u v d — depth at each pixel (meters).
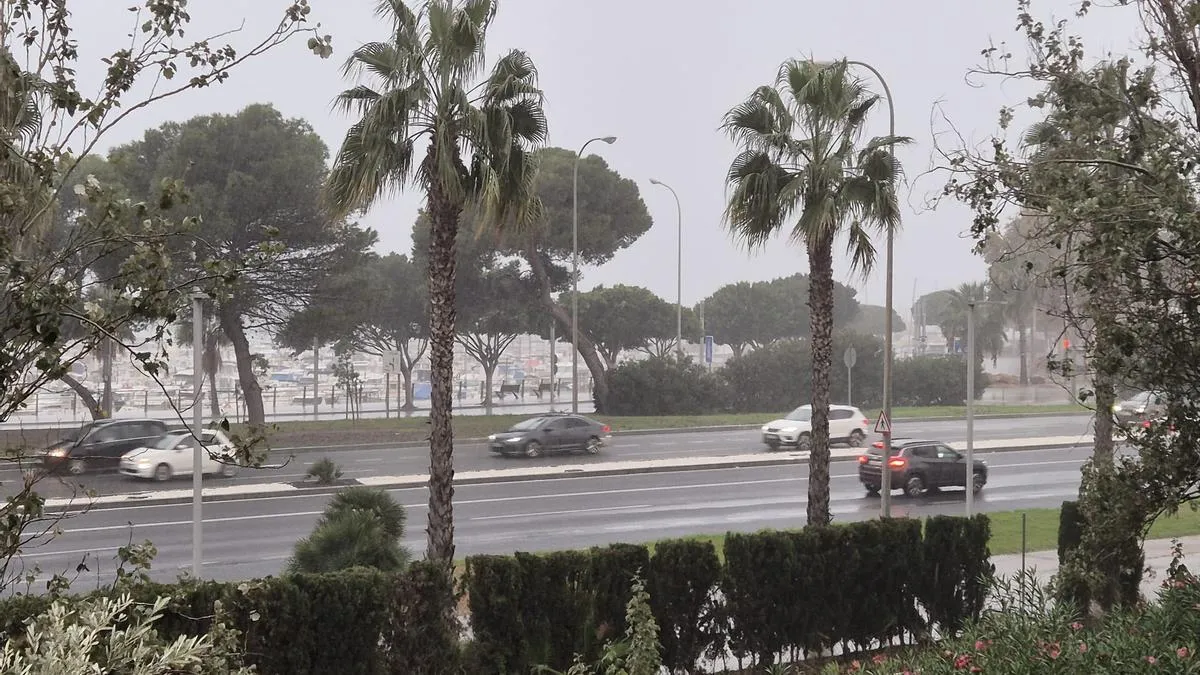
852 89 18.81
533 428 34.78
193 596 9.81
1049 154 11.16
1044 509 25.88
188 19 6.37
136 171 36.97
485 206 15.36
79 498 25.03
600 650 11.90
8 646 4.91
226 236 36.59
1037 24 11.93
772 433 37.66
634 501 26.48
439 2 15.23
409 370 56.56
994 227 11.32
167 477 28.58
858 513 25.59
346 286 40.22
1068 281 11.41
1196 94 10.39
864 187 18.30
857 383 57.50
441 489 15.14
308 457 34.12
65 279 5.68
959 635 12.08
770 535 13.20
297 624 10.36
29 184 6.03
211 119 37.44
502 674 11.55
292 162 37.06
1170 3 10.26
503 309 52.34
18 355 5.59
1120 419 10.53
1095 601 13.23
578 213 50.31
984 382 62.16
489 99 15.89
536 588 11.81
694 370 52.31
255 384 39.72
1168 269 10.02
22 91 6.01
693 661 12.62
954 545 14.31
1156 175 9.74
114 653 5.04
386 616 10.90
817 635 13.35
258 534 21.70
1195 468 10.02
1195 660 8.59
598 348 62.91
